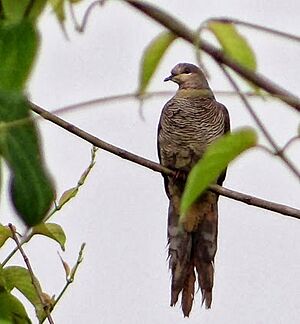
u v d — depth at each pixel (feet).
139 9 10.36
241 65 10.59
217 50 10.57
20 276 20.15
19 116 9.23
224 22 10.47
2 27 9.13
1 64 9.12
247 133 9.74
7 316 17.71
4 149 9.16
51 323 20.33
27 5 9.96
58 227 21.11
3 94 9.18
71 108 10.23
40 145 9.29
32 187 9.10
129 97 10.68
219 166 9.74
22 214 9.07
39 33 9.17
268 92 10.61
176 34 10.34
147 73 11.12
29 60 9.15
